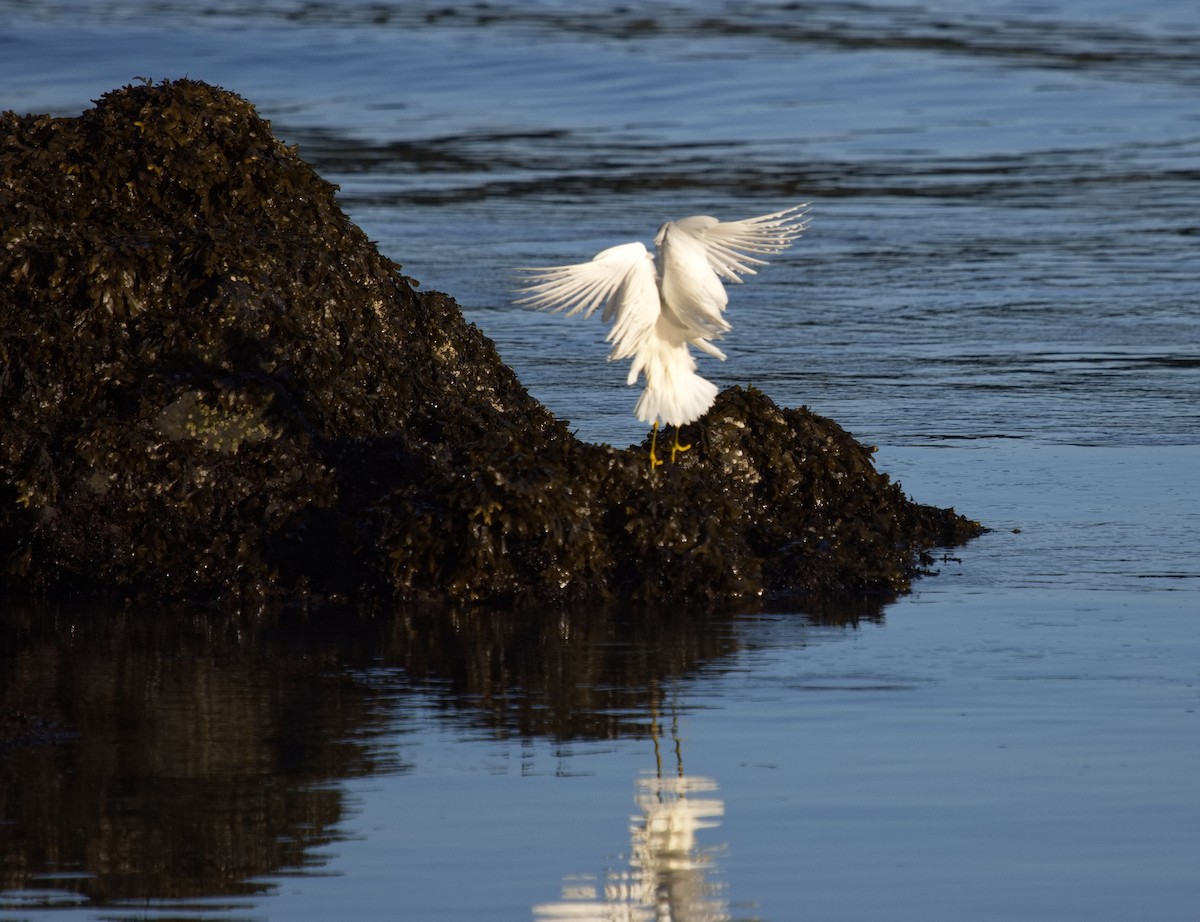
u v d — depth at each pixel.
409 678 12.48
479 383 17.25
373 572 14.62
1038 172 42.00
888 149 45.41
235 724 11.42
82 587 14.86
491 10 85.81
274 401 15.38
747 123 50.12
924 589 14.86
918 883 8.92
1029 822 9.68
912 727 11.27
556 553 14.58
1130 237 34.25
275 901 8.74
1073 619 13.83
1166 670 12.42
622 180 40.16
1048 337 25.97
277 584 14.77
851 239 34.06
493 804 10.01
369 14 82.75
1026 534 16.52
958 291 29.44
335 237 17.03
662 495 15.02
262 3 88.31
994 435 20.39
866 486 16.62
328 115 50.94
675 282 10.05
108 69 60.62
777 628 13.76
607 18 81.31
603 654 13.07
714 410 16.44
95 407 15.40
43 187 16.36
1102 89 56.50
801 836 9.53
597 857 9.27
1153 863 9.13
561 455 15.23
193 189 16.66
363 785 10.30
